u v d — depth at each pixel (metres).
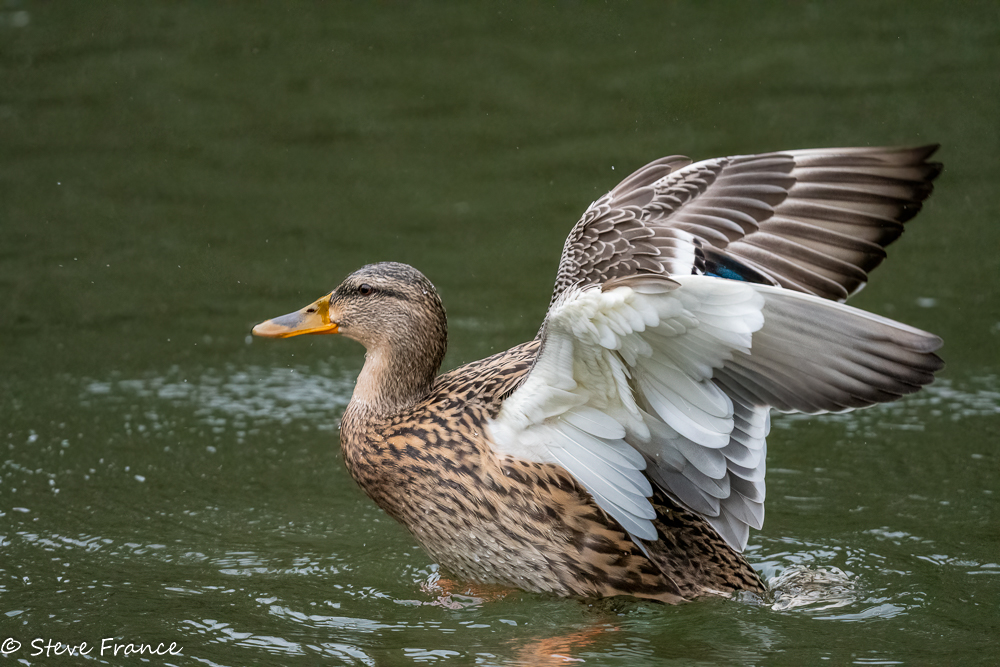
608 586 8.49
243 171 16.92
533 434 8.33
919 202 8.52
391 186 16.45
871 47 19.69
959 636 7.83
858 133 16.80
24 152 17.27
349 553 9.28
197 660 7.63
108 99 18.75
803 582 8.56
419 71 19.70
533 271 14.15
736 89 18.47
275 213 15.72
